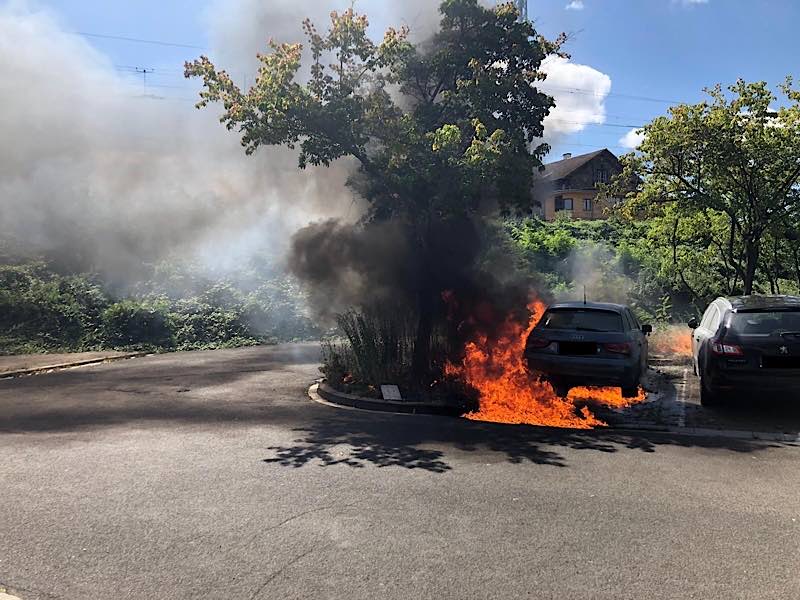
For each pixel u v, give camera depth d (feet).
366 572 11.01
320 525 13.23
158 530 12.94
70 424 23.54
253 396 30.04
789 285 53.31
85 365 41.86
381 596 10.15
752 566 11.26
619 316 27.99
